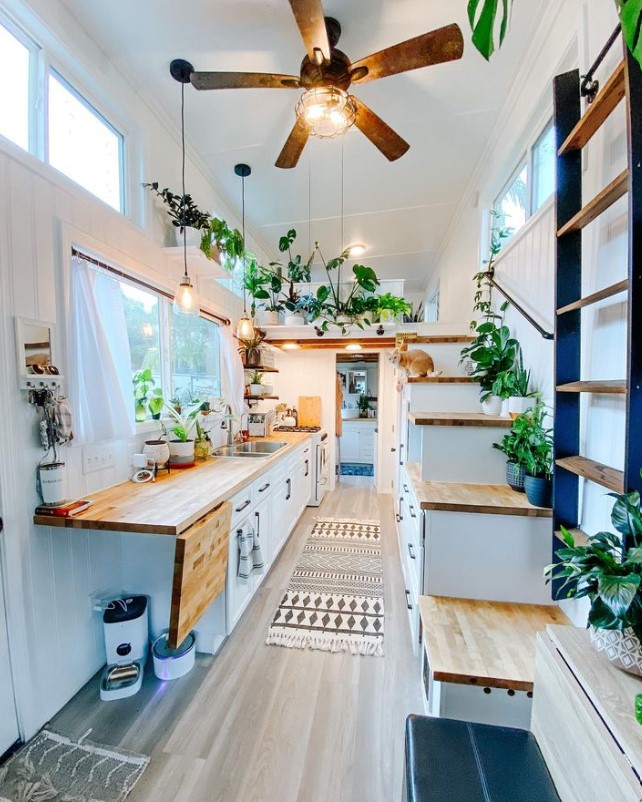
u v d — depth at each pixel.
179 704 1.59
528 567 1.51
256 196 3.26
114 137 1.99
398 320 3.47
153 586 1.88
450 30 1.30
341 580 2.64
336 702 1.61
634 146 0.89
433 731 1.01
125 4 1.59
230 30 1.72
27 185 1.39
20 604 1.38
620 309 1.13
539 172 2.04
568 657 0.88
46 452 1.48
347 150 2.62
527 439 1.58
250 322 3.19
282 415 4.74
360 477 5.91
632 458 0.91
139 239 2.04
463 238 3.47
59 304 1.53
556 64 1.63
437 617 1.43
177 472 2.24
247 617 2.20
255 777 1.29
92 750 1.38
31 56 1.53
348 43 1.81
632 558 0.78
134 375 2.14
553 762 0.88
